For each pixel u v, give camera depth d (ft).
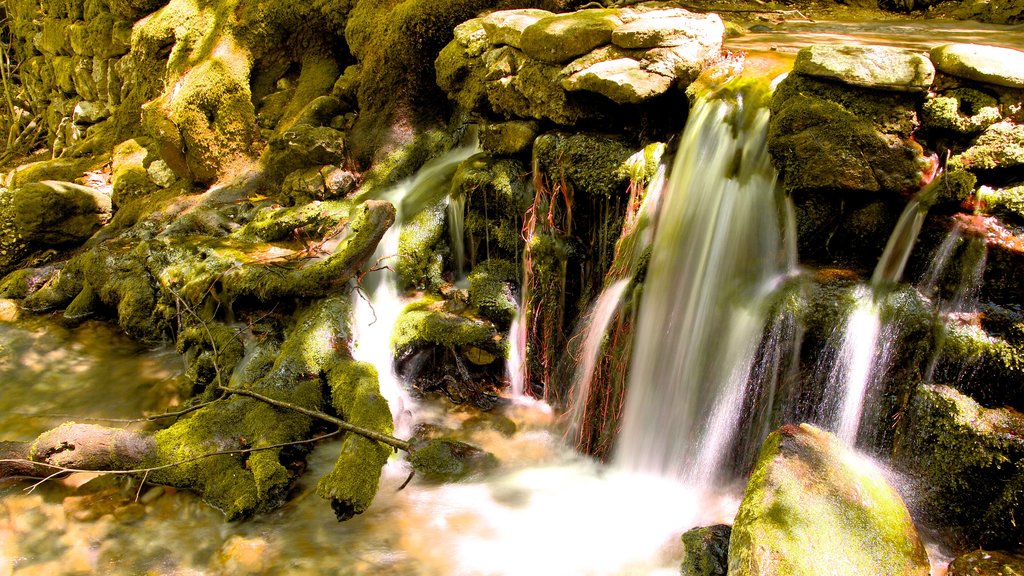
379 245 15.57
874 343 9.82
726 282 11.32
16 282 19.43
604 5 17.47
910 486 9.57
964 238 9.66
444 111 18.10
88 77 26.27
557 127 13.70
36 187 20.12
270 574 10.14
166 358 16.57
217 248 16.69
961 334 9.43
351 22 18.47
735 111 11.59
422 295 15.29
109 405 14.83
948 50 10.05
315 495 11.82
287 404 12.54
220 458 11.94
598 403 12.57
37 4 29.48
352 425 11.91
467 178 14.67
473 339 13.87
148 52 21.20
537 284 13.71
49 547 10.78
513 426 13.50
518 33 13.74
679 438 11.55
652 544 10.50
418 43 16.88
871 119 10.05
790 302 10.26
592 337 12.82
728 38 14.92
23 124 31.40
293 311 15.11
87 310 18.28
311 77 19.69
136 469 11.82
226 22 19.53
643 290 12.02
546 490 11.87
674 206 12.17
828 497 8.55
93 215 21.13
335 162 17.48
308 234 16.93
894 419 9.83
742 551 8.20
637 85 11.76
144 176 21.45
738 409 10.79
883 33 15.39
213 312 15.90
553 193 13.61
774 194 11.07
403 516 11.30
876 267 10.53
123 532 11.12
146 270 17.39
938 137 10.12
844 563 7.97
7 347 16.84
